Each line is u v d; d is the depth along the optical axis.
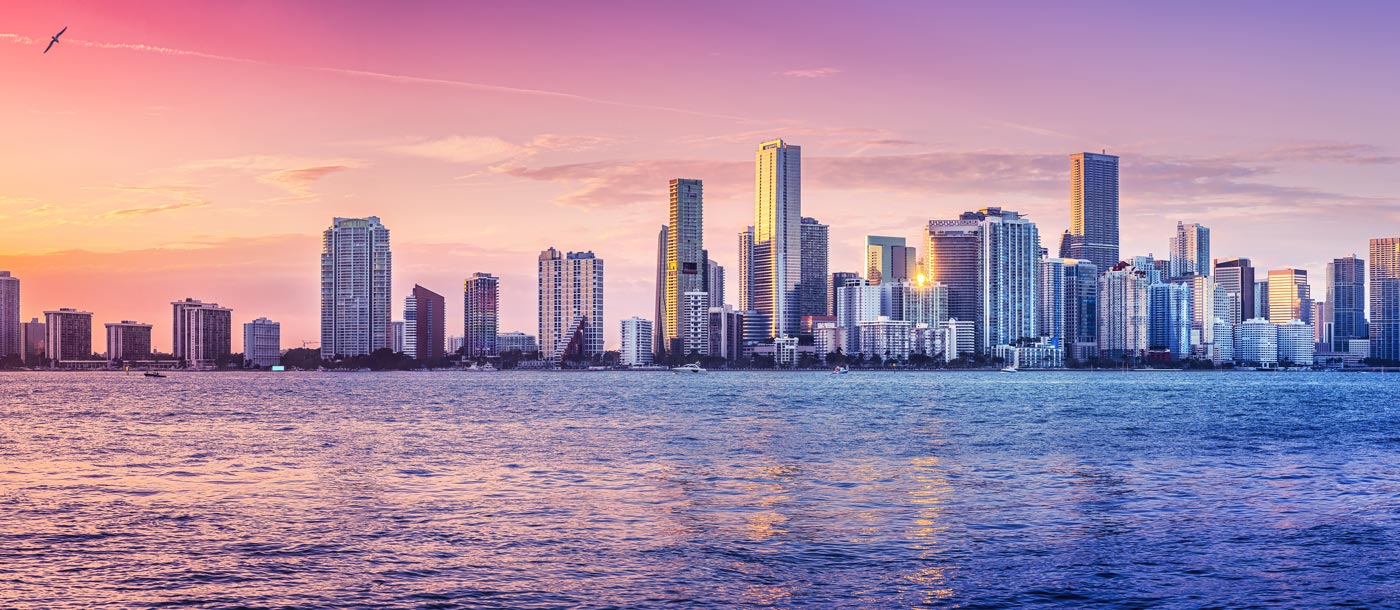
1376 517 78.94
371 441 146.25
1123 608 54.28
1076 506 84.19
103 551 66.50
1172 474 106.00
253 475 104.44
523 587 57.94
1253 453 129.25
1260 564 63.06
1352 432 168.00
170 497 88.69
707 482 98.56
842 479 101.06
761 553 65.94
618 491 92.31
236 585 58.34
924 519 77.81
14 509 82.19
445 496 89.12
